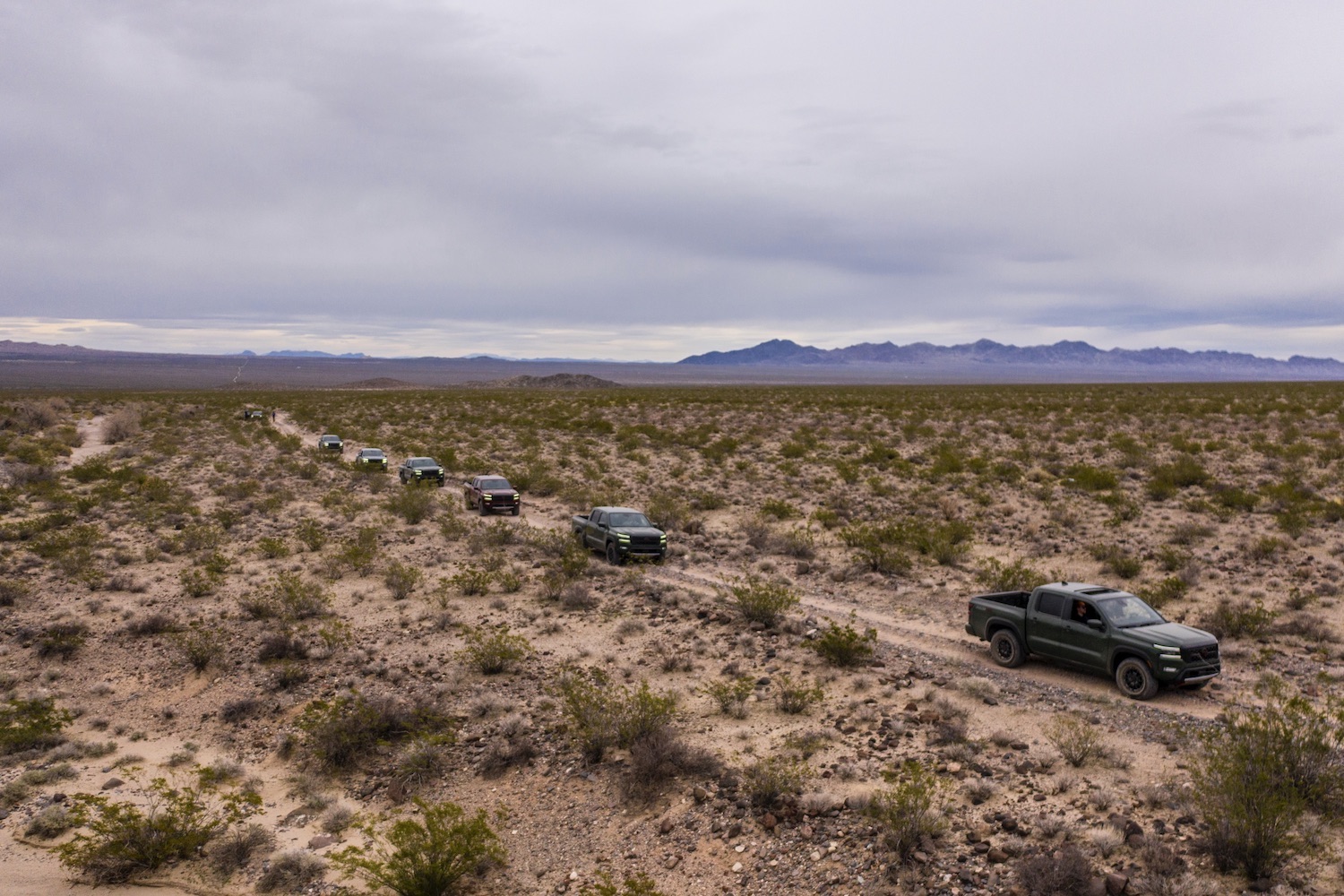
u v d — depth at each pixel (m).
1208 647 12.32
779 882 8.48
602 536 23.70
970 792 9.56
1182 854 8.09
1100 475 31.52
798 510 30.00
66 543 23.70
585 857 9.52
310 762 12.36
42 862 9.88
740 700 12.75
